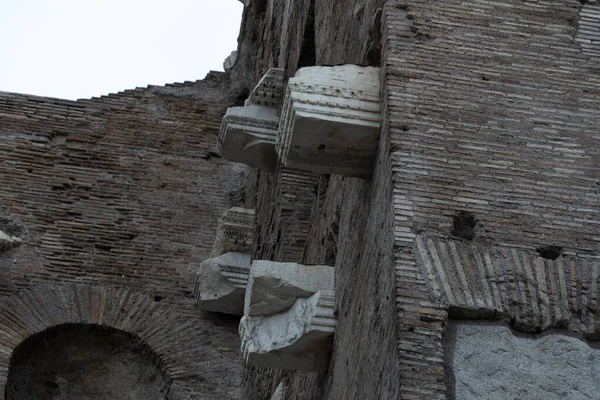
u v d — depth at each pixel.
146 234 26.41
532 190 9.66
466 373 8.66
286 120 10.62
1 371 23.30
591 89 10.39
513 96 10.27
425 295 8.92
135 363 24.61
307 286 11.98
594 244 9.39
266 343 11.91
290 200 18.38
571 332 8.94
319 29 15.92
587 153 9.94
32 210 26.28
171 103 28.92
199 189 27.52
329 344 11.83
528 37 10.70
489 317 8.92
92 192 26.95
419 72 10.33
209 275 24.06
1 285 24.80
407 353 8.61
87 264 25.59
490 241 9.34
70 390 24.28
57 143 27.77
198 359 24.31
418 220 9.39
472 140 9.92
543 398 8.62
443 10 10.78
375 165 10.54
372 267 10.05
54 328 24.39
